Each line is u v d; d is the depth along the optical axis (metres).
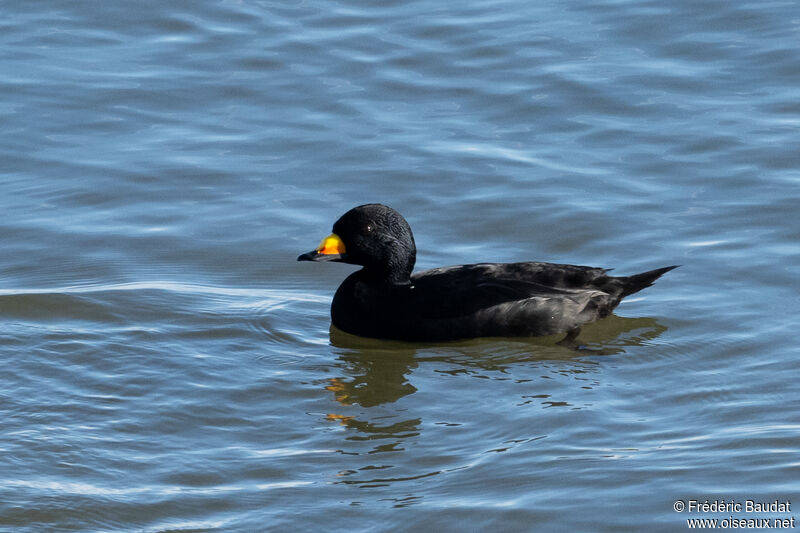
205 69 20.14
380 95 19.44
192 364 13.03
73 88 19.53
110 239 15.99
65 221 16.36
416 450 11.24
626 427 11.53
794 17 21.08
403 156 17.84
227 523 10.08
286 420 11.91
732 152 17.62
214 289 14.98
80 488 10.52
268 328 14.09
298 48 20.78
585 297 13.96
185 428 11.67
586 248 15.71
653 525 9.91
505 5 22.02
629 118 18.61
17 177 17.31
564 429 11.53
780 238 15.55
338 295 14.49
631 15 21.42
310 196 17.00
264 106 19.17
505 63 20.14
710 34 20.75
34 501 10.29
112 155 17.89
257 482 10.72
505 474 10.73
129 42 20.97
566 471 10.73
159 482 10.68
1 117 18.69
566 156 17.77
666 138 18.06
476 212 16.56
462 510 10.18
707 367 12.82
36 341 13.32
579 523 9.96
